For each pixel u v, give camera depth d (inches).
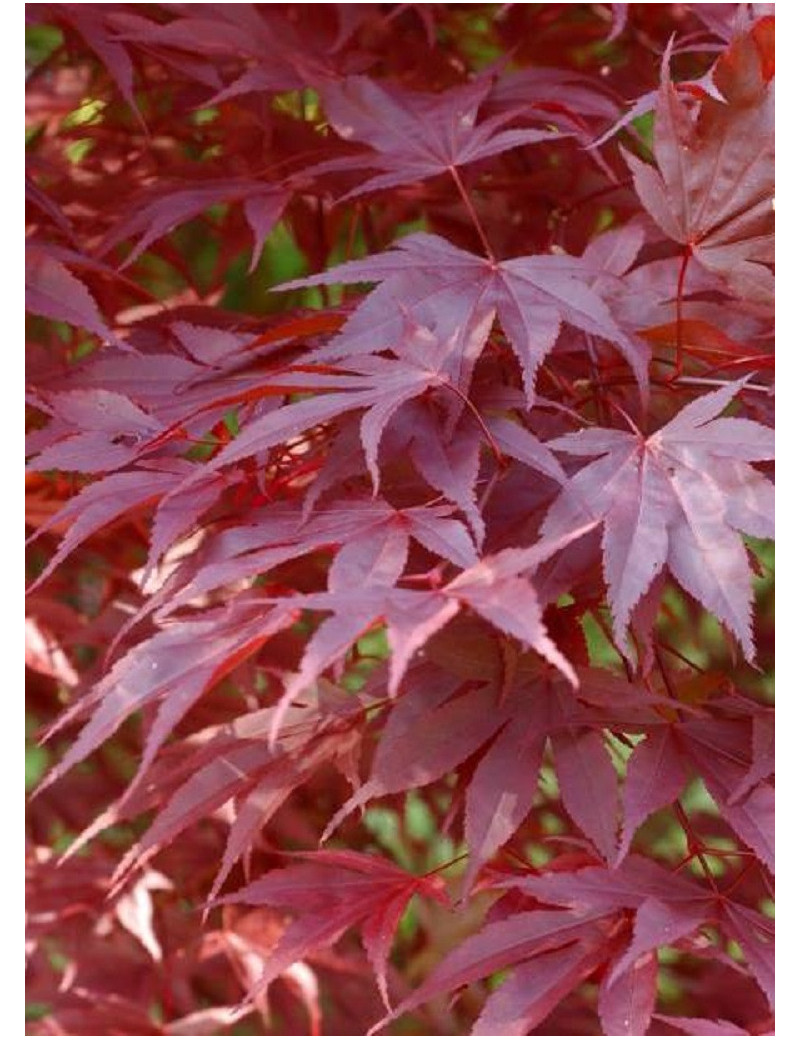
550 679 45.7
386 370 42.6
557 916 43.1
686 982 63.7
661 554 41.5
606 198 66.8
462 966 42.2
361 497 45.3
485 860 42.7
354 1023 75.0
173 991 76.4
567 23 76.9
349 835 74.6
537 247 69.2
